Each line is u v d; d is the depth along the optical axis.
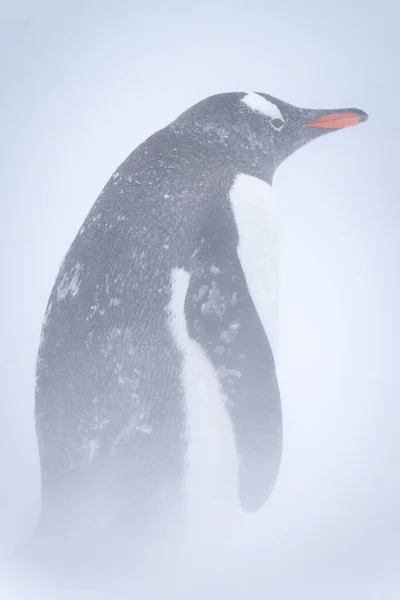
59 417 11.31
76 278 11.57
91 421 11.10
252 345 11.02
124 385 11.04
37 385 11.81
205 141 12.41
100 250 11.50
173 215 11.41
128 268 11.23
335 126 14.02
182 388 11.03
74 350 11.27
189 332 11.02
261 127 13.05
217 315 10.98
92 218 11.95
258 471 11.13
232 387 11.01
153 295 11.11
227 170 12.16
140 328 11.07
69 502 11.24
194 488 11.15
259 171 12.86
